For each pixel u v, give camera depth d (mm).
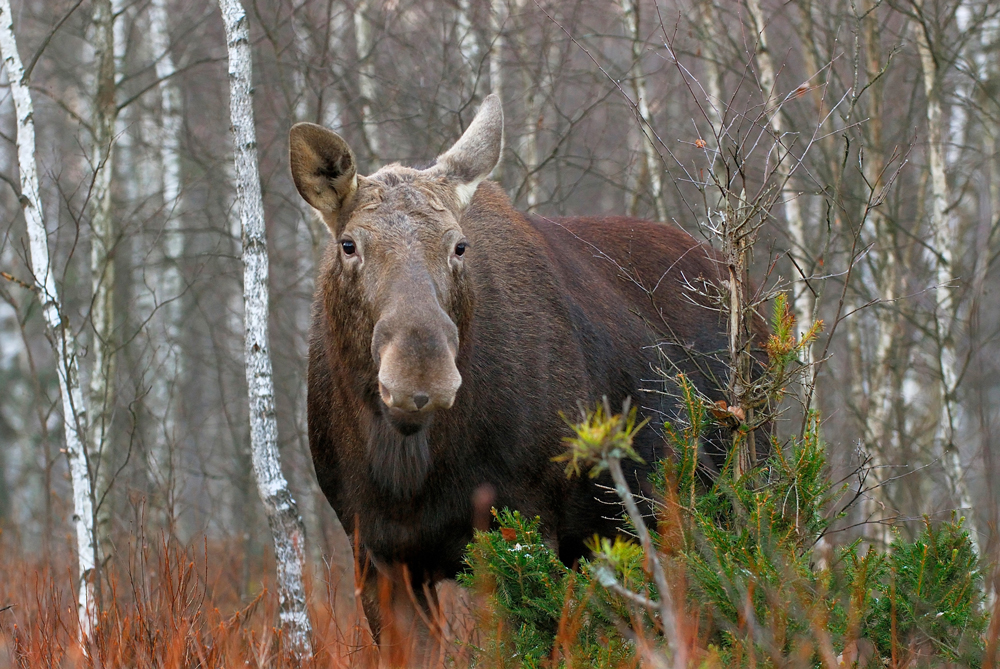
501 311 8586
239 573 14117
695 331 10531
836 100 16828
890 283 15883
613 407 9508
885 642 7062
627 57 19938
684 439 7820
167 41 21406
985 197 19609
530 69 16750
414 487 8055
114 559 12875
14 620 9852
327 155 7645
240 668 7785
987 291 15414
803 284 15227
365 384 7699
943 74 15734
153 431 20344
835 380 16547
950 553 7203
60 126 25641
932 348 17953
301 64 15883
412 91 16531
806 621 6617
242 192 9555
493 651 6926
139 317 20172
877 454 14102
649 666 6262
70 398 10688
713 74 16203
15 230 23750
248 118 9617
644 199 15828
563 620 6633
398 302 6984
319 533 16328
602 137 16938
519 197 14516
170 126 21078
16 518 19734
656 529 9703
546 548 8047
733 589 6828
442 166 8102
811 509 7633
